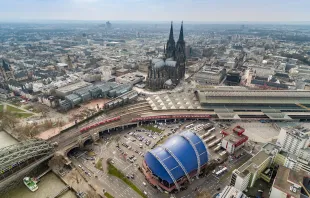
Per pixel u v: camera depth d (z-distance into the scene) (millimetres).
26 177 192375
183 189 185250
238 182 177500
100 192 179875
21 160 196625
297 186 165375
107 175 199750
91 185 186750
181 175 185500
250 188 187125
